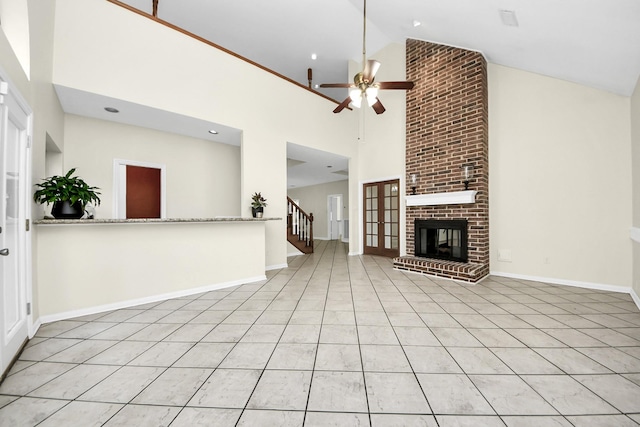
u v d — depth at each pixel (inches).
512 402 54.9
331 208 429.4
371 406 53.7
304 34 224.5
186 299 123.2
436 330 88.8
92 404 54.4
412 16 158.9
